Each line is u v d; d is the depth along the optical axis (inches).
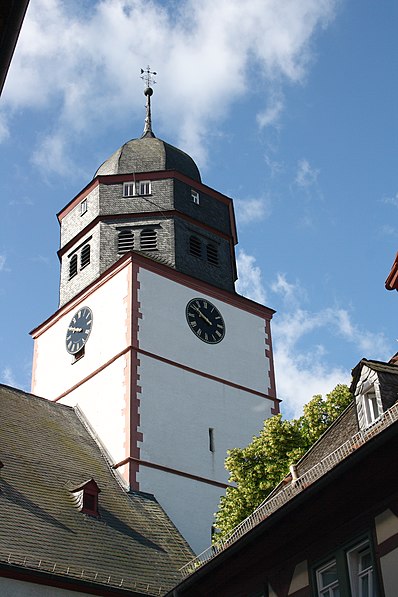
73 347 1417.3
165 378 1318.9
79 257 1499.8
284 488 717.9
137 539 1059.9
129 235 1471.5
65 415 1323.8
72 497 1077.1
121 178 1528.1
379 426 569.9
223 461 1309.1
